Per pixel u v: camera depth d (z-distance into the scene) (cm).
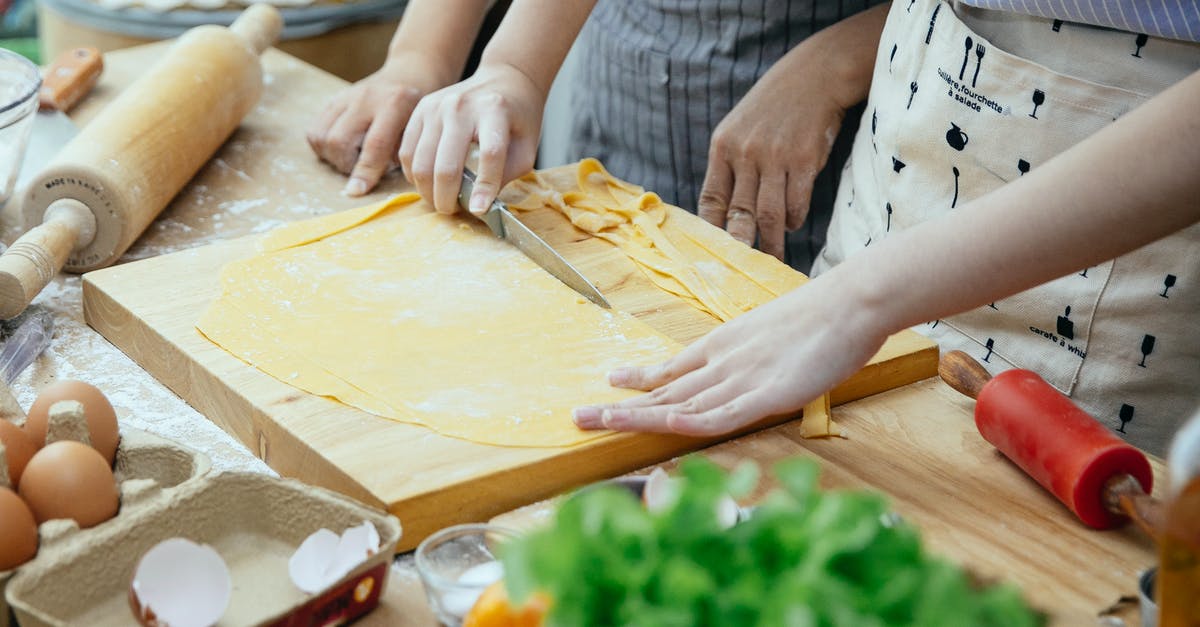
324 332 118
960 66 128
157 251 141
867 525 58
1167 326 121
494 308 123
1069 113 120
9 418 101
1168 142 90
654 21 182
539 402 108
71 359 122
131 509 88
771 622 54
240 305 122
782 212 162
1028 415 100
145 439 98
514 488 100
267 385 109
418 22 172
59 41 227
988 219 96
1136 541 95
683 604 56
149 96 148
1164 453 126
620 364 114
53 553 83
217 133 158
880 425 112
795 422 112
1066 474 95
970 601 56
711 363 106
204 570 80
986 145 127
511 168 150
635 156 191
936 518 98
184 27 215
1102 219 93
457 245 137
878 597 56
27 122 137
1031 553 94
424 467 99
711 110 178
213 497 90
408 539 96
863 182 148
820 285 103
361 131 161
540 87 157
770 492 101
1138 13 113
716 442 109
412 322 120
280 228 138
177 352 115
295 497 89
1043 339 129
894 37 141
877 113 143
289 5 216
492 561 85
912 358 119
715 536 59
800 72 162
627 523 60
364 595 84
